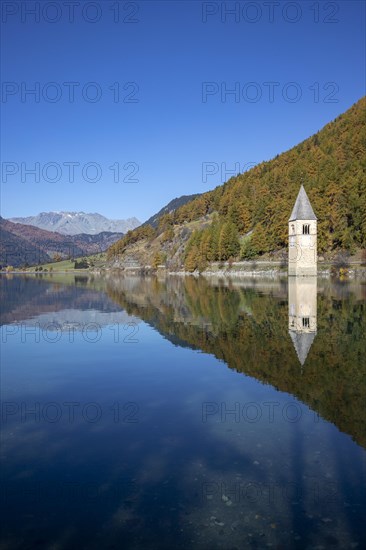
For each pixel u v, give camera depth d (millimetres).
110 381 14117
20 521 6535
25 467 8156
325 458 8469
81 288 71938
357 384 13273
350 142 168125
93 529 6340
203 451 8797
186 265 159750
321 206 116375
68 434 9719
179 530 6301
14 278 138250
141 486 7477
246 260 134000
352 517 6590
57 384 13859
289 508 6816
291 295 48594
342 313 30359
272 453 8695
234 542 6051
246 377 14297
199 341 20844
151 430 9906
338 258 106625
